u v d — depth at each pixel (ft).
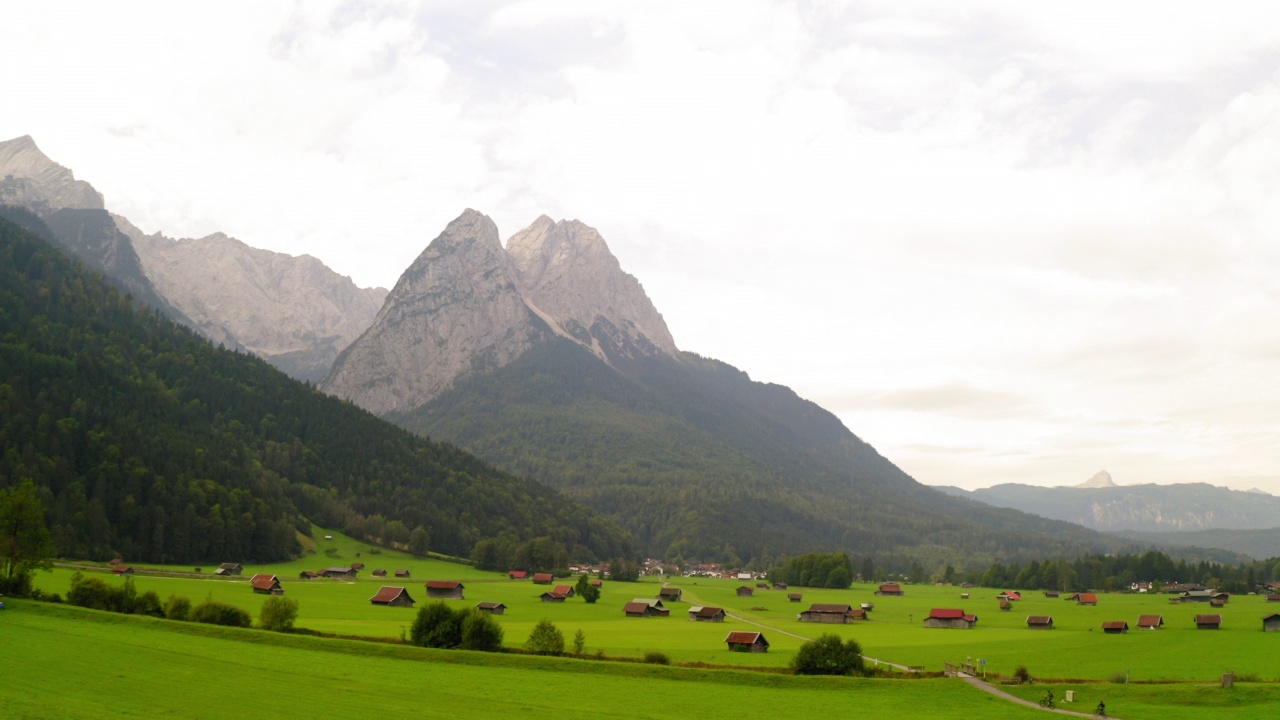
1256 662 437.58
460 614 389.80
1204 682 354.74
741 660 423.64
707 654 444.14
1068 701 316.81
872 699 320.09
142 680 282.36
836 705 307.37
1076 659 452.76
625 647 463.42
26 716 227.40
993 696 325.83
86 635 347.97
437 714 264.11
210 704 258.57
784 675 347.56
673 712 284.82
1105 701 319.27
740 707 297.12
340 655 352.28
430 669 336.29
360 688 294.05
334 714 256.93
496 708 276.41
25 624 360.48
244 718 245.65
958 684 341.82
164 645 342.44
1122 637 572.10
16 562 438.81
